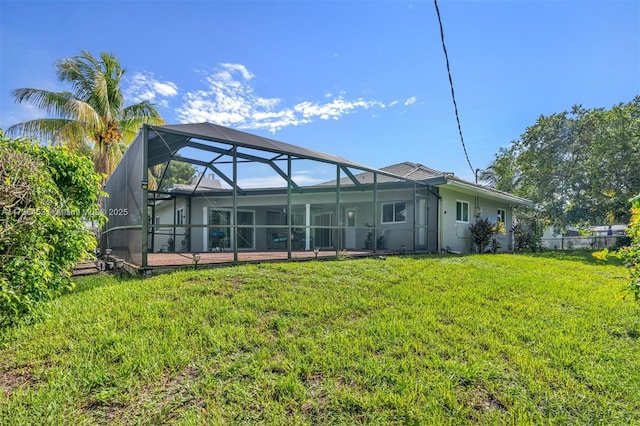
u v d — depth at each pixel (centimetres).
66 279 343
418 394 237
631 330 368
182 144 767
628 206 1516
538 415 217
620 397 240
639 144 1402
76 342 306
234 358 285
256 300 429
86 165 379
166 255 931
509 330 356
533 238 1653
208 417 212
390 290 505
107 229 1081
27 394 232
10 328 276
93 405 223
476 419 213
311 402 229
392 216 1247
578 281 640
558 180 1800
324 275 584
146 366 266
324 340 321
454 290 523
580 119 1741
